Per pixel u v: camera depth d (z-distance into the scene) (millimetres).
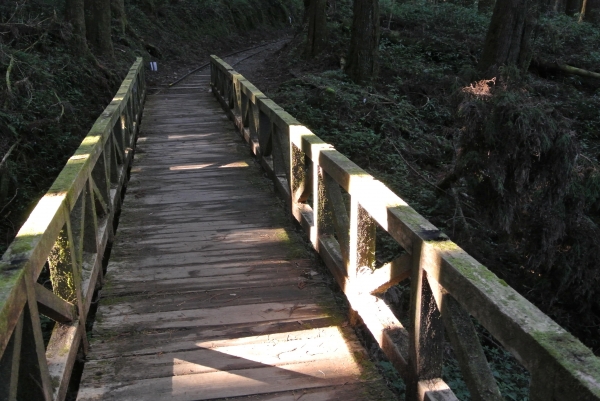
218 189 6285
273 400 2664
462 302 1801
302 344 3158
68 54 11445
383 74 13062
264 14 29219
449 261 1913
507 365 4926
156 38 19297
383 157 9492
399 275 2492
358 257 3076
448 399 2176
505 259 6824
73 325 2777
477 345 1929
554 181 5840
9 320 1702
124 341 3189
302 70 14203
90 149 3793
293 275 4082
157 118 10805
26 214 6688
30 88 8812
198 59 20406
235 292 3809
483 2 18609
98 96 11305
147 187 6371
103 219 4445
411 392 2400
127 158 7012
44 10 12602
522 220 6387
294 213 4828
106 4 13484
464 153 6480
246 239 4781
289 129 4680
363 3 12375
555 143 5703
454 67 13906
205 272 4129
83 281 3281
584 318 6348
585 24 17266
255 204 5742
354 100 11328
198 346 3137
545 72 14117
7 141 7406
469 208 7602
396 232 2436
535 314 1533
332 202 3512
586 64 14305
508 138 5738
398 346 2572
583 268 6074
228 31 24547
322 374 2871
